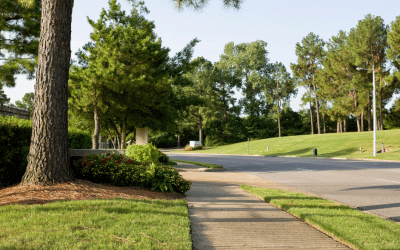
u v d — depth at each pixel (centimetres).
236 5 983
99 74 1612
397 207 759
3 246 362
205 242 450
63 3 791
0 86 1311
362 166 2078
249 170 1975
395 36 4475
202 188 1073
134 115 2025
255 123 8400
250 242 454
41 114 752
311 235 495
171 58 2302
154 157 1330
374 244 426
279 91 8050
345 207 701
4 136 842
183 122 7844
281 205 718
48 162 743
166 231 457
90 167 905
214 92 7594
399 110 5888
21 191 669
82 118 2089
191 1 976
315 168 2019
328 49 6481
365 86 5041
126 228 455
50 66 767
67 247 370
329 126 8838
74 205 564
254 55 7956
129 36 1789
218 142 7919
